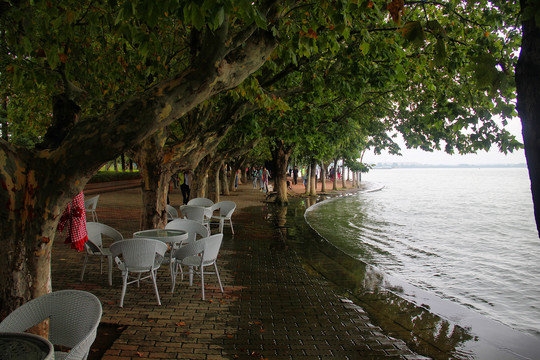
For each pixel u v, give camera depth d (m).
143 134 3.65
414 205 30.17
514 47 7.61
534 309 7.71
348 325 6.00
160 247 6.70
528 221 21.53
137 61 7.21
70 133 3.71
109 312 6.15
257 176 45.91
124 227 14.30
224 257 10.34
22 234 3.67
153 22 2.97
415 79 10.96
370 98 15.98
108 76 7.08
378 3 6.96
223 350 4.99
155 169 9.26
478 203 32.69
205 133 9.88
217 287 7.71
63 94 4.34
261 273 8.88
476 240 15.70
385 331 5.83
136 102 3.63
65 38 5.07
